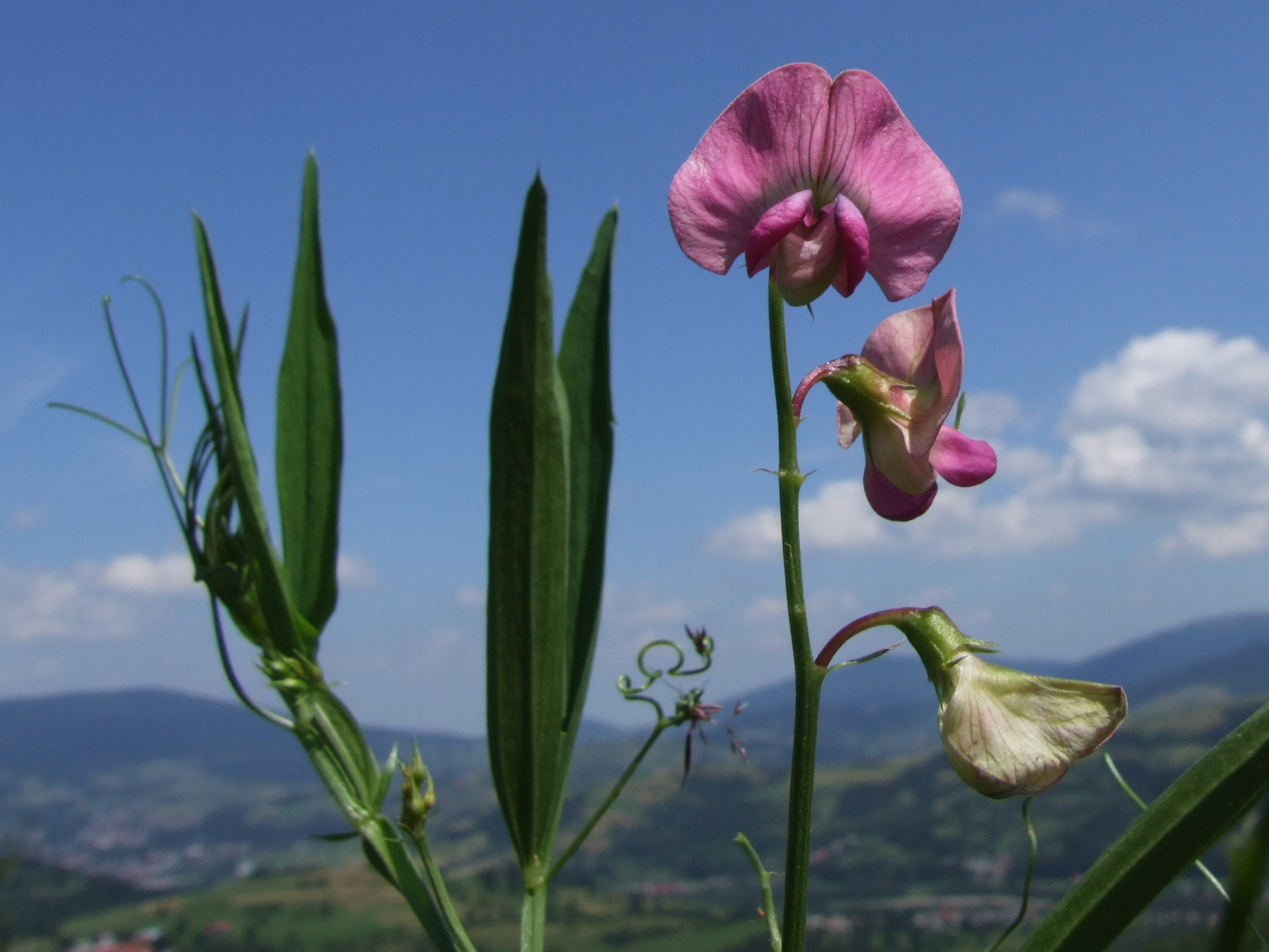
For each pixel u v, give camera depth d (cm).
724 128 9
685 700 11
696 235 9
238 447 11
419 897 10
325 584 12
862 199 9
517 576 10
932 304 9
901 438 9
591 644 11
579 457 11
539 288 10
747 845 9
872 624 8
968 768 8
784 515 8
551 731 10
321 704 11
